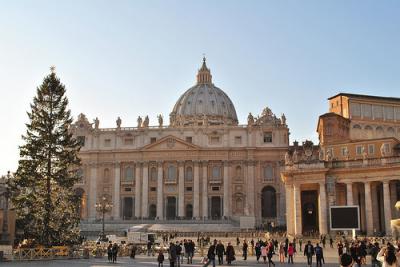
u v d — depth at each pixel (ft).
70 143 205.16
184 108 653.30
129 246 200.44
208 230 353.51
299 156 268.82
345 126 328.49
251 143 456.04
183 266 140.56
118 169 465.47
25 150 197.88
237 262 154.30
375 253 118.62
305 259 168.25
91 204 463.01
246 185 451.53
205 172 455.22
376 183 228.43
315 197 257.96
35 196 191.21
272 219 439.63
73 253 177.27
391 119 351.87
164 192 456.45
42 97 203.21
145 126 470.39
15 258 162.20
